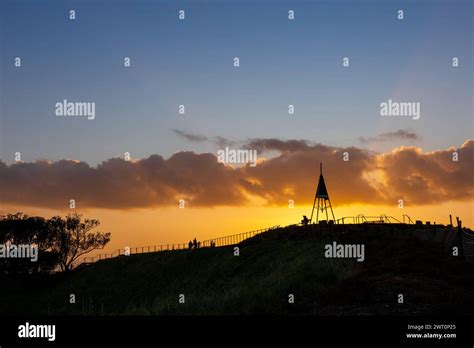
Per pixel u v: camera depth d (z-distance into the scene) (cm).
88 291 8531
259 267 5491
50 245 10744
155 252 9344
